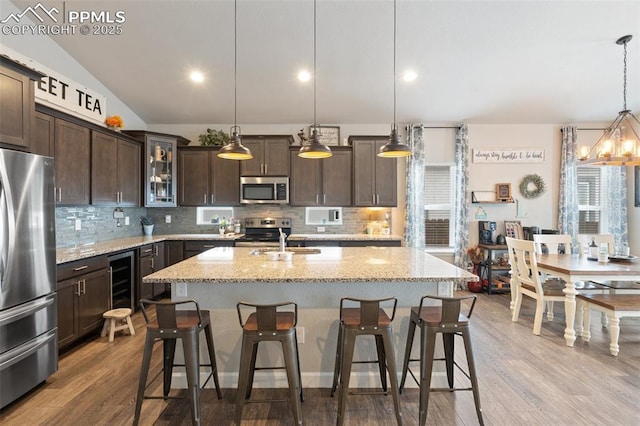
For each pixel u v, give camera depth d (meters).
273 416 2.07
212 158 5.12
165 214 5.47
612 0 3.03
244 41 3.56
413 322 2.18
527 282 3.55
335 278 2.04
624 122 5.23
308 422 2.01
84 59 3.82
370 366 2.40
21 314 2.16
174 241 4.79
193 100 4.71
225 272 2.20
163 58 3.82
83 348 3.05
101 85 4.29
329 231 5.42
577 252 5.23
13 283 2.12
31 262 2.26
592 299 3.09
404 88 4.43
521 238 5.21
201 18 3.26
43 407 2.15
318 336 2.40
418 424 1.99
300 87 4.41
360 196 5.06
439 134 5.41
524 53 3.73
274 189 5.05
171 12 3.20
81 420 2.02
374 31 3.42
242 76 4.16
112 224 4.53
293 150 5.13
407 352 2.26
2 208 2.04
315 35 3.46
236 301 2.39
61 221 3.61
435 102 4.77
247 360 1.89
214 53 3.74
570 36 3.46
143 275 4.19
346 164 5.12
